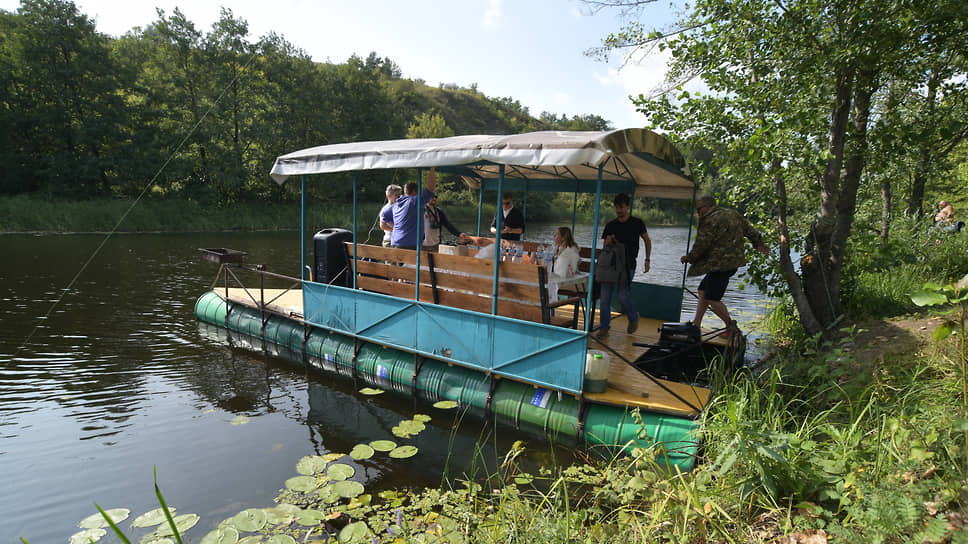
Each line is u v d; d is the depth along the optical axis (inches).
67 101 1192.8
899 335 212.8
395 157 201.3
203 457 164.1
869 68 210.7
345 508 135.8
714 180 267.1
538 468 157.9
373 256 236.5
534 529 114.2
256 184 1457.9
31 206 981.2
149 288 434.3
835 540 93.9
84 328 310.0
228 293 333.1
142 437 177.3
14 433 178.2
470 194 1711.4
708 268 207.0
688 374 207.5
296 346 272.5
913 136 217.6
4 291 399.2
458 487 147.6
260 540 121.0
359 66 1876.2
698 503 108.7
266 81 1470.2
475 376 203.2
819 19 215.0
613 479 140.6
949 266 340.8
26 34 1151.0
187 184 1347.2
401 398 215.9
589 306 168.2
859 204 362.3
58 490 144.3
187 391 220.5
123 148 1226.6
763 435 120.6
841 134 230.7
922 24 204.1
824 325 249.9
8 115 1131.3
